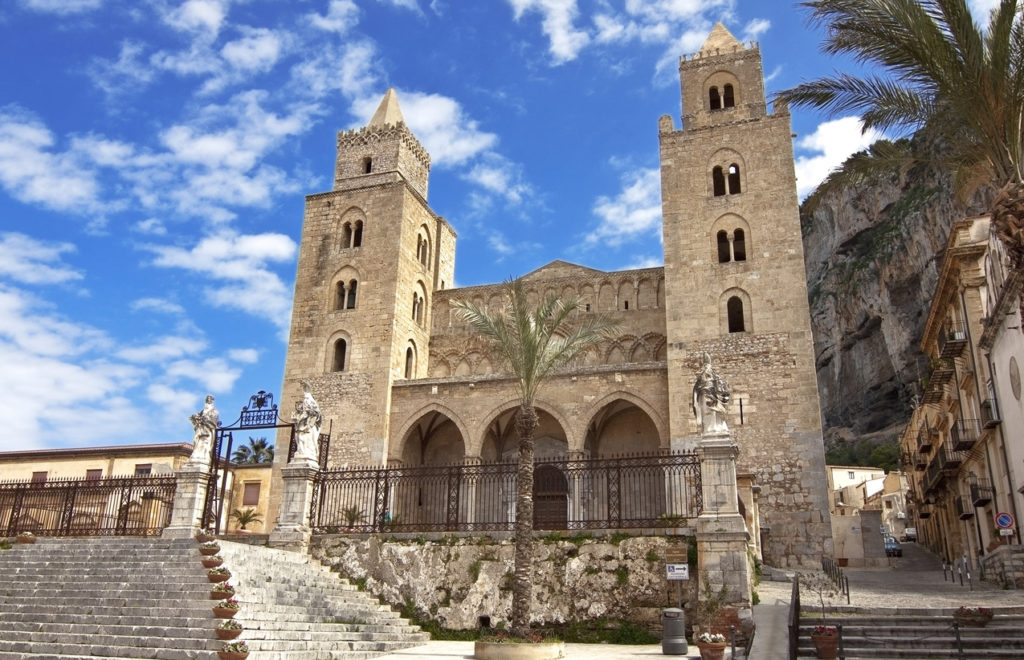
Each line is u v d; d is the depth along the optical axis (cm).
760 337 4347
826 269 11056
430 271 5631
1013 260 1775
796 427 4125
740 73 5069
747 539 2312
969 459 3984
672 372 4366
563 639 2339
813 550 3894
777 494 4038
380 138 5612
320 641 1980
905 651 1867
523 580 2164
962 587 2881
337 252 5259
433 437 5000
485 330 2502
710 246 4628
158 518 3350
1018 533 3158
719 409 2462
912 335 9056
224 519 4975
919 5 1934
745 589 2198
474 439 4516
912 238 8925
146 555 2333
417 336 5269
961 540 4556
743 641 2100
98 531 2973
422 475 2822
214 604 1919
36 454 5300
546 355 2466
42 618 1961
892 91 2167
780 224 4559
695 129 4934
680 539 2344
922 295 8838
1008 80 1859
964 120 1994
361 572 2655
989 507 3709
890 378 9675
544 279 5422
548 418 4734
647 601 2316
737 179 4850
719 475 2348
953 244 3903
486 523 2641
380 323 4934
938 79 1948
